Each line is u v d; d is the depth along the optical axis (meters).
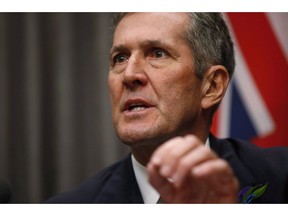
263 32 1.90
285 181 1.11
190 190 0.76
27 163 1.94
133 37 1.06
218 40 1.14
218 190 0.75
